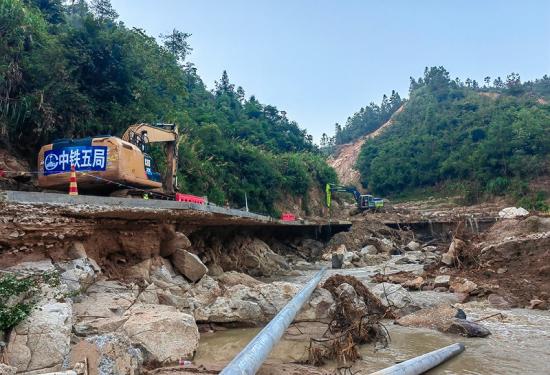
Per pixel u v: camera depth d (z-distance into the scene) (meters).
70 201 10.23
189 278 12.92
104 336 6.71
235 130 63.94
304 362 8.13
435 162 96.62
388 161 106.38
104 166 12.39
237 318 10.51
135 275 11.34
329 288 12.38
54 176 12.54
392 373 6.51
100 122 22.16
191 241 17.17
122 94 24.16
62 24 27.61
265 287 11.68
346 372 7.56
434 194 91.44
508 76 145.88
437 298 14.44
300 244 38.97
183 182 28.42
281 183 49.91
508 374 7.50
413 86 173.38
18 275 7.55
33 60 19.05
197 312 10.49
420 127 116.38
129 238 11.83
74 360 5.94
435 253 34.06
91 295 9.16
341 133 183.75
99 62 22.77
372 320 10.12
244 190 40.91
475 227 45.44
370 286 16.66
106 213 10.42
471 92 139.50
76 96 20.12
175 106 42.75
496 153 80.12
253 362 5.55
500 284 16.50
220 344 9.18
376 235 40.16
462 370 7.71
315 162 64.81
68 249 9.82
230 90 98.56
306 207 56.22
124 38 23.80
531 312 13.23
